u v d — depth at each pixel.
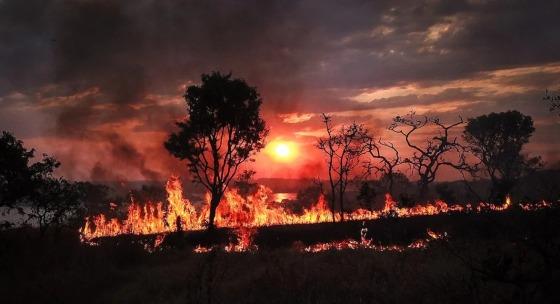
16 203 22.62
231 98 39.16
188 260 20.27
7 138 21.98
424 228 26.12
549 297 7.62
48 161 23.48
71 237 24.45
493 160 75.50
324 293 11.36
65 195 23.84
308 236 30.42
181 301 11.83
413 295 10.51
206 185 38.84
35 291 14.04
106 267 17.92
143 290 14.05
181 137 38.81
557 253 7.75
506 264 7.88
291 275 12.94
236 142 39.84
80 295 13.77
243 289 12.45
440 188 52.75
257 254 20.38
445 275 11.39
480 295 9.28
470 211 24.86
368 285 11.77
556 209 8.45
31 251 19.69
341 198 38.91
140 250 21.94
